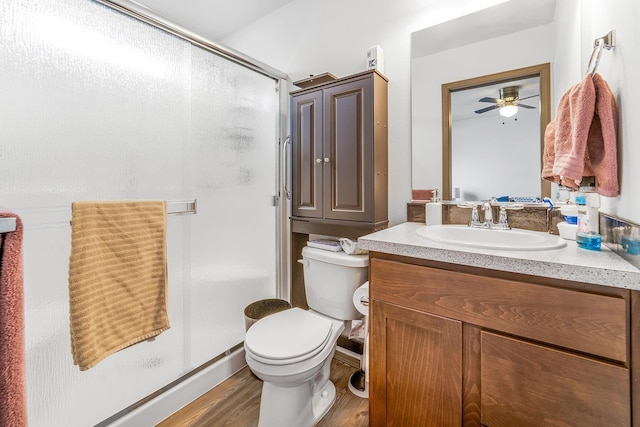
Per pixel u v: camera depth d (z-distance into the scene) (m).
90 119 1.12
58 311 1.06
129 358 1.26
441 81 1.46
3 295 0.43
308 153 1.71
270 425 1.18
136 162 1.27
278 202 1.98
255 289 1.84
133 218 1.09
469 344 0.85
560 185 1.12
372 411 1.05
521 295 0.76
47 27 1.01
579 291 0.69
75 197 1.09
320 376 1.42
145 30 1.29
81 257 0.95
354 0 1.74
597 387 0.67
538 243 0.94
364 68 1.71
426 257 0.92
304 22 1.97
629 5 0.72
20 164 0.96
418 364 0.94
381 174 1.52
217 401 1.43
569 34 1.17
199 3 2.05
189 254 1.48
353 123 1.50
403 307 0.97
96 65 1.14
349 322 1.72
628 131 0.74
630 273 0.63
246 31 2.31
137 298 1.09
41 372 1.02
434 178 1.49
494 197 1.34
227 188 1.66
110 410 1.20
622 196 0.78
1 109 0.92
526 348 0.75
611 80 0.84
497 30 1.33
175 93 1.41
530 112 1.26
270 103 1.93
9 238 0.44
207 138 1.55
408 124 1.57
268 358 1.09
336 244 1.62
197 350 1.52
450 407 0.89
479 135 1.37
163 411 1.31
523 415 0.76
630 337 0.64
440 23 1.46
